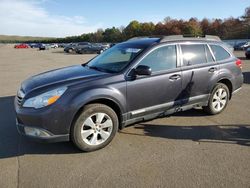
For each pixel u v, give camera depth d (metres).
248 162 3.66
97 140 4.02
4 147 4.15
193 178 3.28
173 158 3.79
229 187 3.09
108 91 3.95
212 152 3.96
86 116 3.83
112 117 4.07
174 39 4.89
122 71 4.20
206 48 5.36
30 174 3.38
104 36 107.56
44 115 3.58
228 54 5.78
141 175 3.35
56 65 17.64
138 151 4.01
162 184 3.16
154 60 4.53
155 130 4.83
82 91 3.77
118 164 3.63
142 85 4.31
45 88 3.77
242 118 5.49
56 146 4.18
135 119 4.41
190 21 86.00
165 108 4.72
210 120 5.36
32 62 20.27
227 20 86.44
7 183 3.19
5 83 9.97
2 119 5.45
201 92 5.23
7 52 40.44
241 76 6.00
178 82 4.78
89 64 5.09
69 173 3.41
